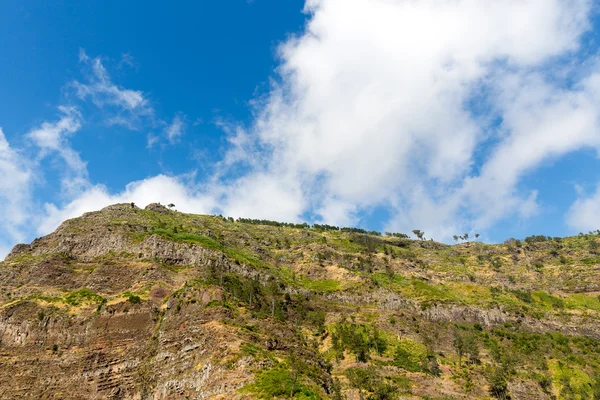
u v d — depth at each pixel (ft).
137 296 405.39
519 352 466.29
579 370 432.25
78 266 490.90
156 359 334.44
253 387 261.85
